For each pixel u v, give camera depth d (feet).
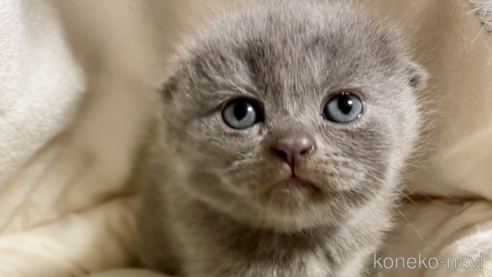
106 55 0.92
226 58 0.72
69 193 0.94
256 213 0.73
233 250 0.76
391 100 0.73
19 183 0.90
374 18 0.80
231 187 0.71
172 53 0.90
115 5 0.89
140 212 0.91
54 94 0.89
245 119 0.70
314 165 0.67
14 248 0.87
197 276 0.79
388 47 0.76
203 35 0.79
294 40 0.71
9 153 0.86
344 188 0.69
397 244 0.86
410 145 0.77
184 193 0.79
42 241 0.89
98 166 0.96
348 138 0.69
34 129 0.87
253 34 0.73
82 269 0.89
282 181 0.68
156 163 0.89
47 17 0.87
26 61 0.85
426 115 0.83
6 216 0.89
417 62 0.82
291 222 0.72
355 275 0.81
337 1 0.82
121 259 0.92
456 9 0.81
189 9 0.91
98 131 0.95
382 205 0.79
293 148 0.66
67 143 0.94
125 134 0.95
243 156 0.69
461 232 0.83
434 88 0.84
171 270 0.86
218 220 0.77
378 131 0.70
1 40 0.81
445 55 0.83
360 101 0.70
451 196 0.88
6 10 0.81
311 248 0.76
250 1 0.85
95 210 0.95
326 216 0.72
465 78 0.82
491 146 0.82
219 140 0.70
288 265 0.76
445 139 0.84
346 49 0.71
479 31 0.80
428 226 0.86
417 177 0.87
